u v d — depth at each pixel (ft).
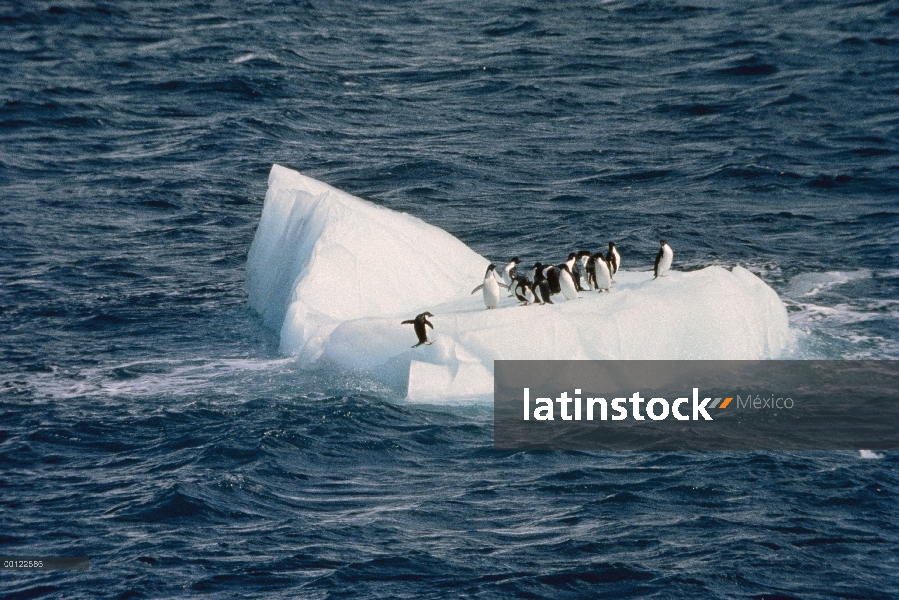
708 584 220.84
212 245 485.15
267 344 371.97
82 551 234.58
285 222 422.41
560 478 268.82
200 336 380.78
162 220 514.27
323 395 321.52
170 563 229.66
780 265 438.81
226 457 278.67
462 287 392.06
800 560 229.86
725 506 253.03
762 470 270.46
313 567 228.22
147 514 250.16
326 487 264.52
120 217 516.73
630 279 383.24
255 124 649.61
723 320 339.98
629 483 265.34
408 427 299.58
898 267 431.84
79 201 535.60
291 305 363.15
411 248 393.50
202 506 253.03
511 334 326.85
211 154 605.31
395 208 517.14
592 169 573.33
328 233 384.27
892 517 247.70
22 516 249.55
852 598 216.74
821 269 432.66
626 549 234.79
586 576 224.74
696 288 348.79
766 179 550.36
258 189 556.51
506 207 518.37
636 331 333.42
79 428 299.17
